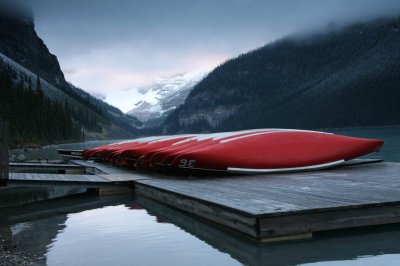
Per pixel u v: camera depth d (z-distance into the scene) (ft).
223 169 36.63
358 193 22.95
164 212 27.86
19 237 21.72
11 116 234.38
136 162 45.52
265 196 23.36
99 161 68.80
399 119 431.84
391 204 20.03
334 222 19.27
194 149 38.70
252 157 36.70
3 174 32.99
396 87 466.70
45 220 26.76
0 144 32.45
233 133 44.14
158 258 17.08
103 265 16.39
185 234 21.03
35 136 244.83
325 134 41.70
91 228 23.49
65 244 19.81
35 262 16.88
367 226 20.44
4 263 16.70
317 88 636.89
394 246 17.54
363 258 16.16
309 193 23.68
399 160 61.36
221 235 20.59
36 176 40.22
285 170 37.27
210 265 15.96
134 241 20.01
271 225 18.53
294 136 40.45
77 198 37.09
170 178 38.58
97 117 610.24
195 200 24.58
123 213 28.07
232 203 21.36
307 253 16.94
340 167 40.06
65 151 85.61
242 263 16.06
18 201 36.32
